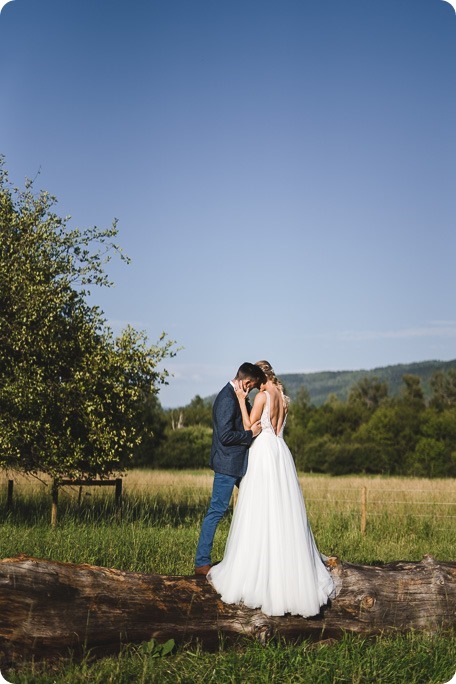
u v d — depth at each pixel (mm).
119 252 14977
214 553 10828
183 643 6527
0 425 13586
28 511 16016
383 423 55906
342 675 5922
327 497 20438
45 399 14062
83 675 5809
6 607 6035
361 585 6938
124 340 14797
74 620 6203
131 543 10672
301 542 6703
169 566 9633
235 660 6051
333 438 63344
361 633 6859
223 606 6602
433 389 99812
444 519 16969
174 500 19641
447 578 7199
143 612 6398
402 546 13711
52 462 14344
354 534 14672
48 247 14742
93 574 6367
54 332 14492
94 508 16484
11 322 14258
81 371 14398
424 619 7035
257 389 7078
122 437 14719
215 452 7031
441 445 52062
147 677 5766
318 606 6617
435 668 6172
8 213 14844
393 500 19984
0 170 14867
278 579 6566
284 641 6574
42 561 6270
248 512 6719
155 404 51781
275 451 6852
